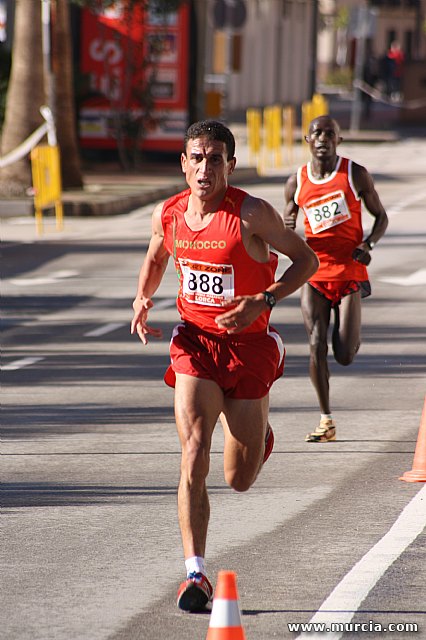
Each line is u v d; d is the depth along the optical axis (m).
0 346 34.62
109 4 81.06
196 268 16.89
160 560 17.97
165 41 84.31
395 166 93.00
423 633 15.20
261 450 17.08
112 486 21.73
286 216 25.97
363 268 25.42
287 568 17.48
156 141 86.88
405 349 33.94
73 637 15.11
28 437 25.09
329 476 22.28
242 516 19.98
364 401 28.27
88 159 86.25
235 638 13.19
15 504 20.67
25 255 52.12
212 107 88.00
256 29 159.88
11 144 67.38
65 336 36.09
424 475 21.95
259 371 16.80
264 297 16.27
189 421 16.44
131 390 29.30
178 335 17.14
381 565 17.55
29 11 67.31
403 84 156.12
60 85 69.25
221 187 16.66
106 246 54.69
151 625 15.51
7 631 15.30
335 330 25.23
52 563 17.81
